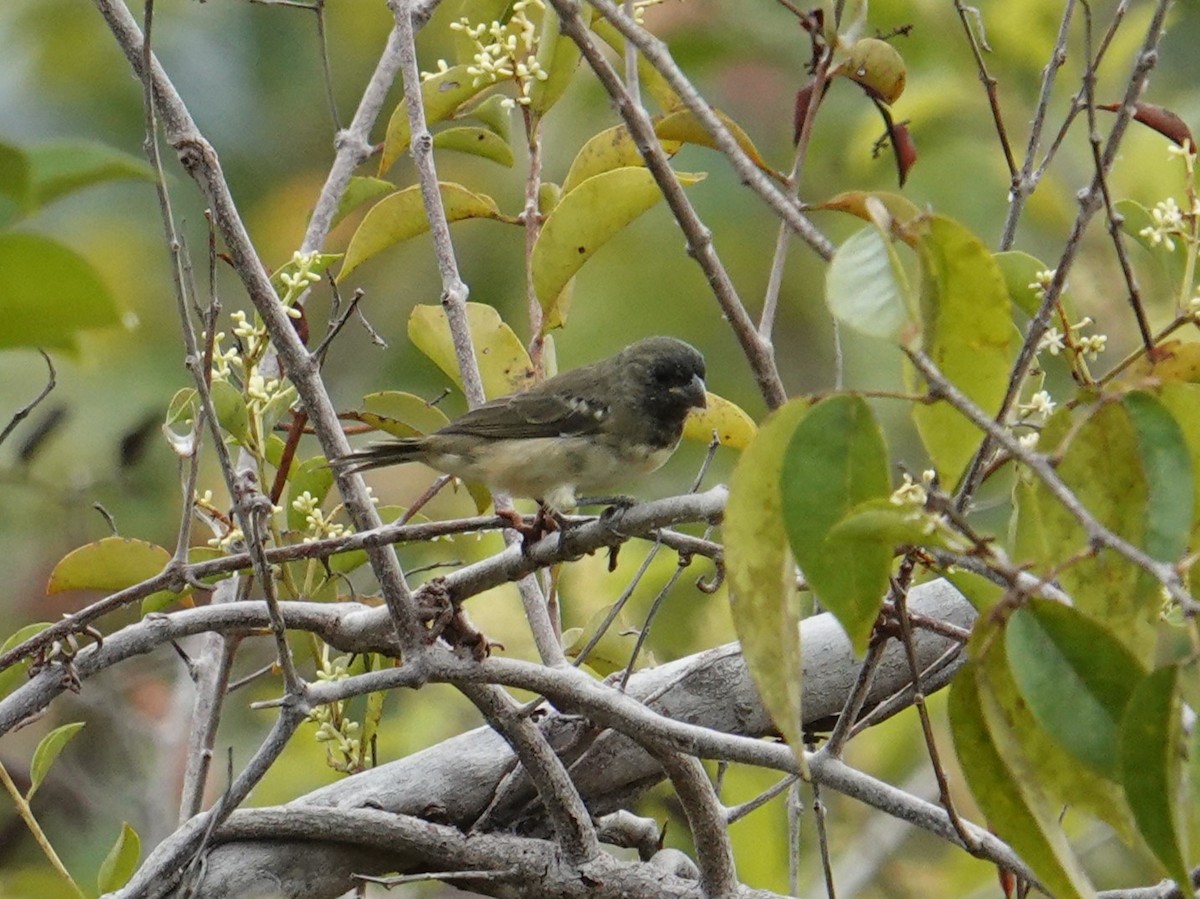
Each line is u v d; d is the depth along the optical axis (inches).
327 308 617.6
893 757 473.1
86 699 458.3
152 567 342.3
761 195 204.5
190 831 295.3
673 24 624.1
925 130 586.6
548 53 370.0
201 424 285.9
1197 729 183.2
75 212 622.2
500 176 624.1
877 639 253.9
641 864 311.7
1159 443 206.8
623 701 267.0
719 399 406.3
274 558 281.7
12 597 513.3
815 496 195.9
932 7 558.3
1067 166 550.9
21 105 634.2
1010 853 252.4
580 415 395.9
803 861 470.3
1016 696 197.9
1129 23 538.3
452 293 348.2
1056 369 511.8
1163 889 283.4
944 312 203.5
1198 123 535.2
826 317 609.3
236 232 271.6
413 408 392.2
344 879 309.9
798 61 628.7
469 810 323.0
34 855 467.5
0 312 143.3
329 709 346.6
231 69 652.1
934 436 210.1
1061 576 216.2
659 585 440.5
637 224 612.7
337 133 382.6
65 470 522.0
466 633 273.3
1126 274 249.1
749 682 342.3
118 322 146.2
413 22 391.2
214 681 338.0
